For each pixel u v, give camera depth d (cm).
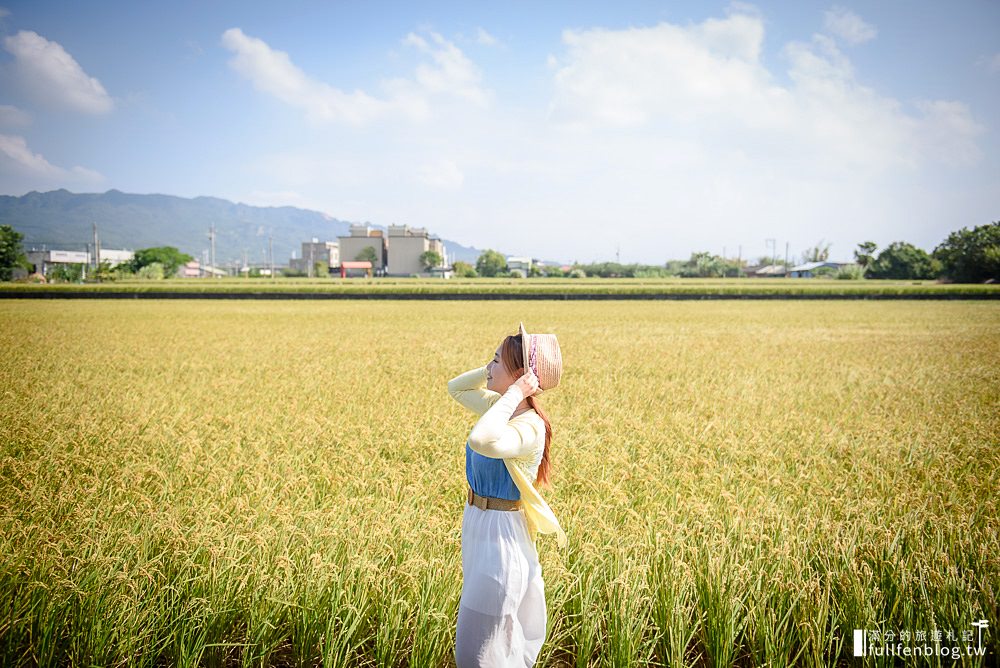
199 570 349
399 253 16588
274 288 5644
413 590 336
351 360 1569
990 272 7056
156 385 1151
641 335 2416
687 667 325
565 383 1209
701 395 1087
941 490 554
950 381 1289
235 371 1353
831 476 593
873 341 2170
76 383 1169
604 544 396
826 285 6694
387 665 316
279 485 532
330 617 315
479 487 279
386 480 536
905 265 10356
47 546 366
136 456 613
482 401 338
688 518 450
